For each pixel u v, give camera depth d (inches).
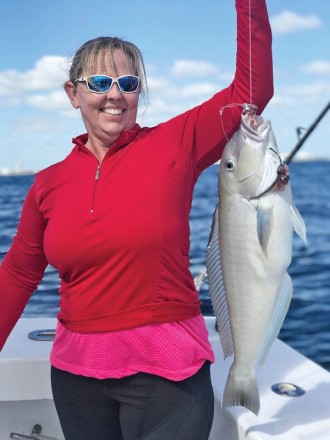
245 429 77.0
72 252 69.7
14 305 85.0
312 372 95.0
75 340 71.9
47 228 74.1
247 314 72.4
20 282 83.8
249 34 69.7
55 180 74.5
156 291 68.8
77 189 72.0
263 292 71.6
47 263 84.1
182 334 69.0
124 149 72.1
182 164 71.5
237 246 72.4
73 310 72.2
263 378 92.9
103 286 69.3
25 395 97.3
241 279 72.4
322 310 259.6
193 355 68.9
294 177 1728.6
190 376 68.2
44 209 75.2
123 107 72.6
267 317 72.2
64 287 74.2
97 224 68.6
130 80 72.5
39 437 101.7
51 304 180.4
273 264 70.4
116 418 73.0
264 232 69.1
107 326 69.3
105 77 71.5
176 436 67.4
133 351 68.4
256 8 69.4
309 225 643.5
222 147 75.2
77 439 73.8
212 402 70.9
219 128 73.5
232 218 72.6
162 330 68.4
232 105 71.2
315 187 1279.5
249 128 70.5
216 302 76.5
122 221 67.9
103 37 75.3
